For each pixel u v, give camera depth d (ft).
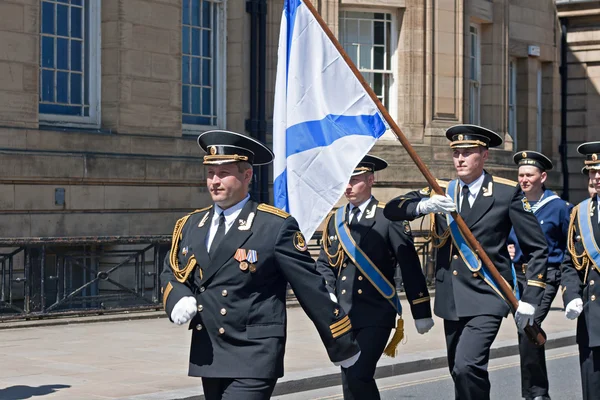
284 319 20.62
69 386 34.12
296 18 29.68
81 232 58.39
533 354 33.09
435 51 77.10
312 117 29.27
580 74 100.73
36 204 56.18
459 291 28.30
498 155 82.02
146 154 61.87
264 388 20.01
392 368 40.68
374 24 76.48
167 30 63.52
